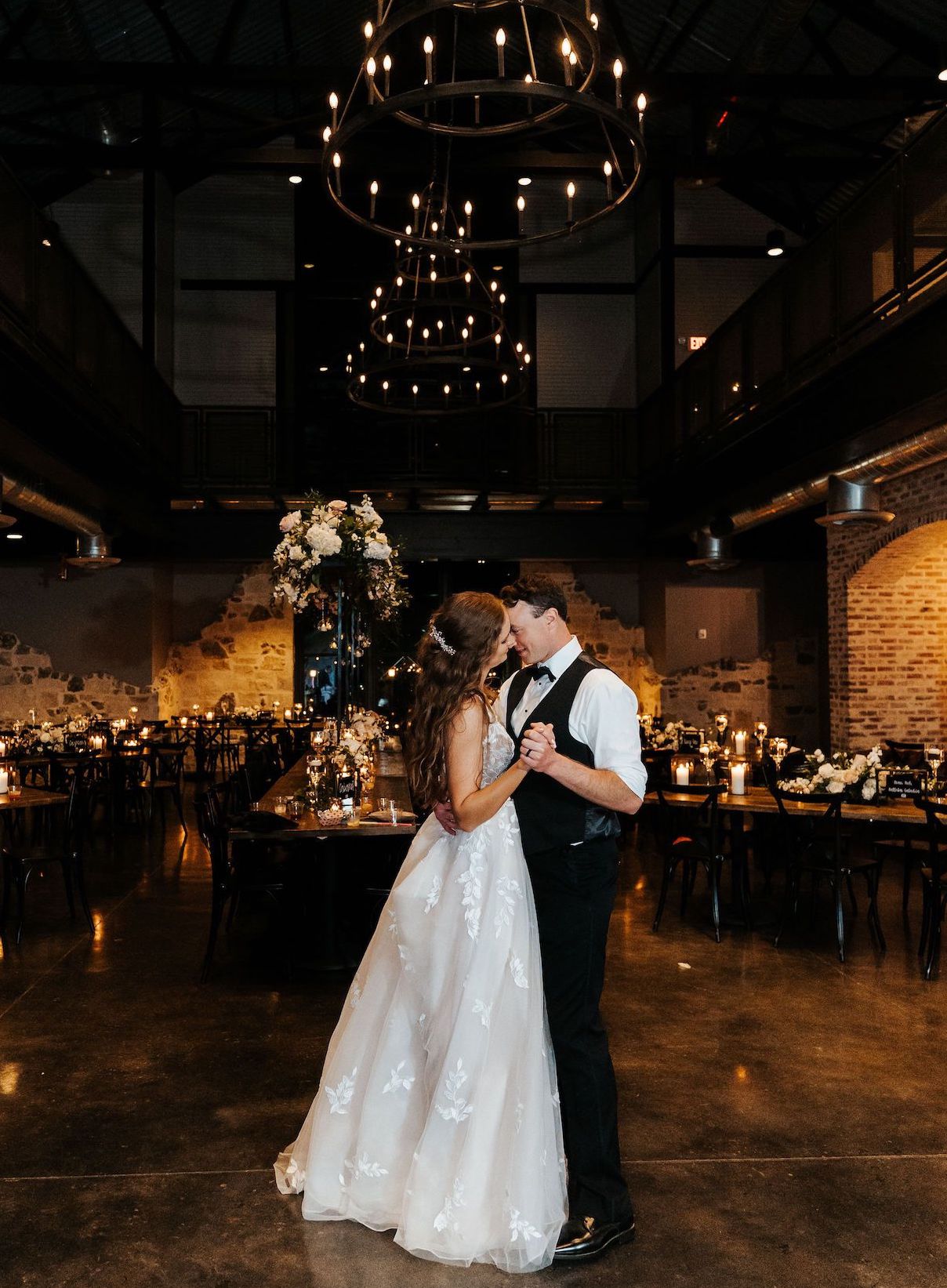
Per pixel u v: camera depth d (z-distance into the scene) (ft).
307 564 17.66
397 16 13.05
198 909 20.53
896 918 19.74
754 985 15.29
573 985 8.12
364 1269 7.74
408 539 43.45
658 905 20.13
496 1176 7.75
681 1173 9.33
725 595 45.27
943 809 15.96
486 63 43.32
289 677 47.93
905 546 27.30
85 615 44.11
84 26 34.04
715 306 44.98
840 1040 12.86
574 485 42.98
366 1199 8.23
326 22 41.42
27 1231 8.30
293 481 43.50
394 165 40.22
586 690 8.25
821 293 24.41
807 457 25.93
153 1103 10.94
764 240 45.78
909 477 26.43
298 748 39.22
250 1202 8.79
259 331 46.98
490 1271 7.74
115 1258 7.89
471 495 40.34
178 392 46.55
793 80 32.14
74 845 19.54
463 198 48.37
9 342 21.17
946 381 19.19
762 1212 8.61
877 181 21.39
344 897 20.22
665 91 32.32
